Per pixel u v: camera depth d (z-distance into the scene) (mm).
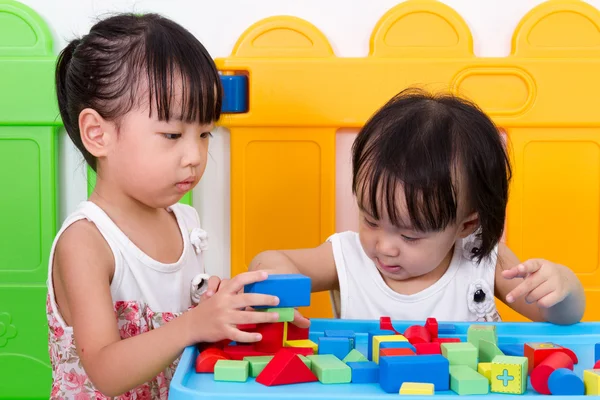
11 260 1227
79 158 1229
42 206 1219
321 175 1224
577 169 1222
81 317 847
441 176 887
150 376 757
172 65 874
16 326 1232
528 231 1229
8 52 1201
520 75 1198
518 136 1214
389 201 885
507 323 844
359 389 624
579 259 1234
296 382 635
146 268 953
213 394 569
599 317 1230
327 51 1206
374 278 1080
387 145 899
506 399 578
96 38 914
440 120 924
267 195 1227
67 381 920
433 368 620
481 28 1219
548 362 646
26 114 1199
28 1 1219
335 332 758
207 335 723
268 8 1220
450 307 1069
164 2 1217
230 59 1195
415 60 1195
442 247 948
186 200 1209
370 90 1200
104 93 888
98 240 911
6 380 1238
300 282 718
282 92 1202
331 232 1230
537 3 1214
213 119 918
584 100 1201
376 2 1219
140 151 884
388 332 771
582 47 1200
